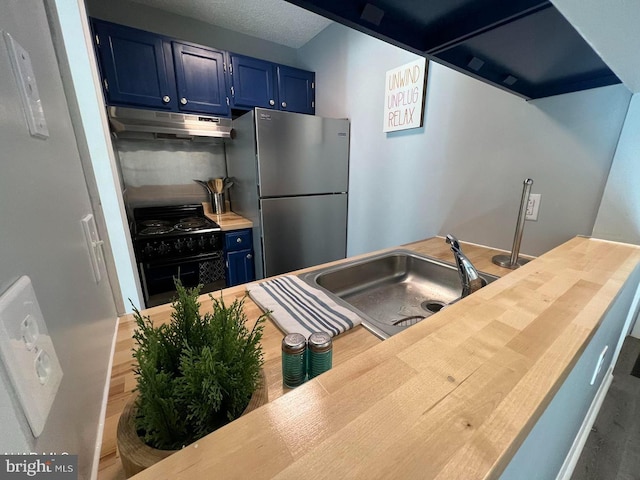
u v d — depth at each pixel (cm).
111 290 68
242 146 210
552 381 35
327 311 75
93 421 40
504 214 135
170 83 194
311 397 31
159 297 192
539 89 113
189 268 199
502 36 71
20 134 29
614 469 101
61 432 29
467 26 68
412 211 182
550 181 118
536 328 46
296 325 67
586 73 96
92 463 36
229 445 26
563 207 116
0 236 23
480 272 108
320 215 226
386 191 199
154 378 31
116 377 51
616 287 64
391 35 69
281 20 221
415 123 166
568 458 96
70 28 88
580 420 99
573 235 115
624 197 100
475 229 148
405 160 181
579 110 107
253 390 38
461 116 145
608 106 100
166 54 189
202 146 243
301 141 205
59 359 31
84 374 39
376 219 212
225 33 234
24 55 33
